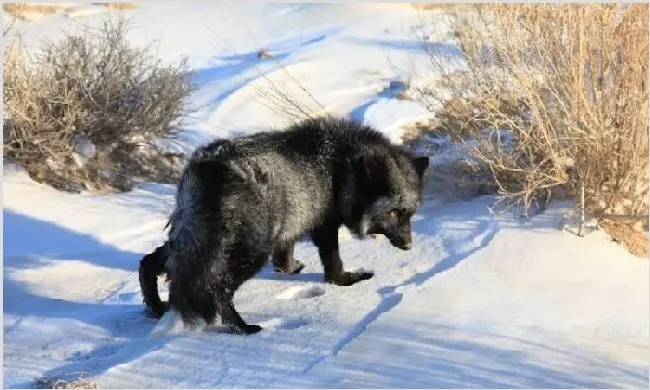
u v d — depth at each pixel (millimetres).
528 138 17781
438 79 26984
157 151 24219
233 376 11641
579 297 14727
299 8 43906
